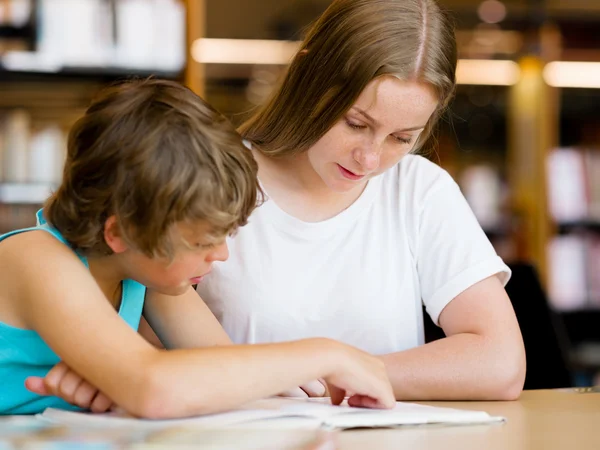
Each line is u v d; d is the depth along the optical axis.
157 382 1.00
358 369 1.12
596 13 4.62
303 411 1.06
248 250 1.59
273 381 1.04
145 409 1.00
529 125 4.70
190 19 3.33
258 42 4.70
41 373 1.18
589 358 4.66
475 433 1.03
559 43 4.70
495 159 4.73
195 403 1.01
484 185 4.70
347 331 1.62
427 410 1.15
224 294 1.59
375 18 1.33
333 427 1.02
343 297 1.61
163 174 1.01
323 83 1.38
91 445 0.86
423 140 1.59
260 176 1.62
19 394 1.18
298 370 1.06
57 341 1.06
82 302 1.07
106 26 3.29
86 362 1.04
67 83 3.40
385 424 1.05
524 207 4.70
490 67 4.69
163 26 3.32
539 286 2.11
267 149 1.56
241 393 1.02
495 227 4.71
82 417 1.04
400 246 1.64
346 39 1.34
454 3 4.57
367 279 1.62
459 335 1.49
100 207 1.05
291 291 1.59
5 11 3.24
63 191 1.09
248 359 1.04
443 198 1.65
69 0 3.26
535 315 2.09
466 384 1.41
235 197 1.06
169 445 0.86
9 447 0.85
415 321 1.65
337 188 1.43
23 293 1.10
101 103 1.07
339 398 1.17
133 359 1.02
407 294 1.64
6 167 3.36
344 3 1.38
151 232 1.03
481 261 1.58
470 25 4.62
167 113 1.04
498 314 1.52
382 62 1.31
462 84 4.70
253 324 1.58
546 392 1.56
